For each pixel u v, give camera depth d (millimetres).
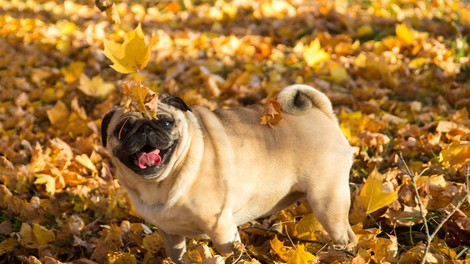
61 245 6648
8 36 15414
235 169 5547
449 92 10273
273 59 12586
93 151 8742
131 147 5254
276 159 5766
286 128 5848
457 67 11461
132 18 16797
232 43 13336
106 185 7840
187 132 5426
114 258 5996
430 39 13062
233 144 5633
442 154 7406
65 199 7719
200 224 5465
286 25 14672
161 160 5281
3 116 10578
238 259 5312
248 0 17125
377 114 9781
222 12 15797
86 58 13508
